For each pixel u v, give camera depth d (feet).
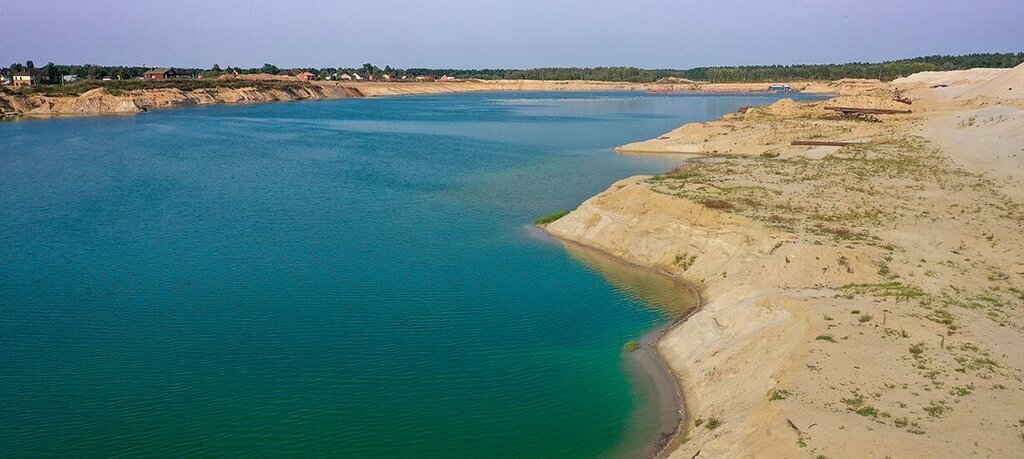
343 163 297.53
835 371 80.79
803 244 127.13
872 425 69.36
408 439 84.53
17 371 101.60
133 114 556.92
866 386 77.61
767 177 203.82
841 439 67.00
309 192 232.73
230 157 313.53
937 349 86.22
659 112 601.62
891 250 127.75
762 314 101.86
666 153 320.29
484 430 86.48
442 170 278.46
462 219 194.18
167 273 145.79
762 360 90.12
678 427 86.79
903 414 71.87
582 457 81.10
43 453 81.41
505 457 81.05
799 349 86.63
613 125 472.85
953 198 173.27
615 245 161.89
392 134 418.92
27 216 195.21
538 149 342.64
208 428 86.63
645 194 170.91
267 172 273.13
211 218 194.59
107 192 230.07
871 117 364.38
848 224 146.61
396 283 139.95
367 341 111.96
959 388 76.64
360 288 136.87
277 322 119.44
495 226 185.98
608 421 88.48
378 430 86.33
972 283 112.57
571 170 276.41
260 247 165.17
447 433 85.87
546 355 107.24
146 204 212.02
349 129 450.71
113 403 92.43
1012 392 75.92
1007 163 215.31
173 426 87.10
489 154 325.01
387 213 201.67
